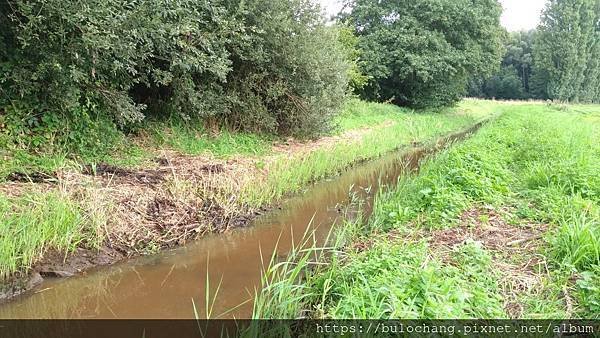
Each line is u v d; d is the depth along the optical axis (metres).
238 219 7.72
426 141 19.00
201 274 5.70
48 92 7.95
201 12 10.41
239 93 12.77
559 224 5.98
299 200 9.24
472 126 27.14
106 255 6.00
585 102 56.16
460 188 7.57
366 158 14.01
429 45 27.42
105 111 9.09
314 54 13.22
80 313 4.76
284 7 12.55
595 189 7.38
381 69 27.14
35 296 5.04
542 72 57.72
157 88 11.34
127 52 7.96
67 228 5.77
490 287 4.43
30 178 6.64
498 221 6.40
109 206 6.53
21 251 5.33
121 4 7.88
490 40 29.05
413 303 3.92
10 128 7.64
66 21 7.21
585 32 54.31
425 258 4.90
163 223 6.91
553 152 10.08
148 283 5.45
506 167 9.95
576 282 4.41
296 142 13.99
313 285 4.92
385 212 7.15
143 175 8.12
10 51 7.68
